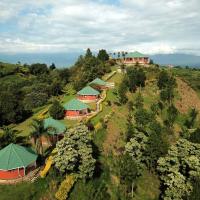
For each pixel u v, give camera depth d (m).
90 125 88.12
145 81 146.50
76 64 187.00
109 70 168.75
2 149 68.88
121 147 88.12
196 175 67.88
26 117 114.81
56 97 140.75
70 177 64.12
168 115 122.44
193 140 90.00
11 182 63.06
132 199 71.69
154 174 81.56
